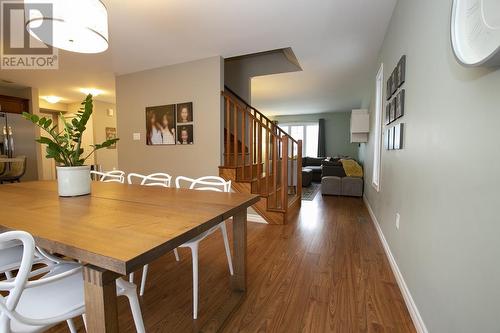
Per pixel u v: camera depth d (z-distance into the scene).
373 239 2.85
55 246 0.87
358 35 2.89
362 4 2.30
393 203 2.21
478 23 0.84
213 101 3.57
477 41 0.84
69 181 1.63
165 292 1.80
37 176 5.03
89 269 0.82
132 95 4.15
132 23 2.60
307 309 1.61
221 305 1.64
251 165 3.51
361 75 4.52
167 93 3.87
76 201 1.51
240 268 1.75
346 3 2.28
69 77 4.36
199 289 1.83
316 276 2.02
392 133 2.22
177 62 3.72
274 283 1.91
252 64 4.39
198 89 3.65
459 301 1.00
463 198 0.99
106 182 2.39
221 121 3.57
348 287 1.86
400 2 2.14
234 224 1.74
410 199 1.69
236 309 1.61
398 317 1.54
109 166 6.70
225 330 1.43
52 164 6.87
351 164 6.04
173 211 1.27
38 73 4.12
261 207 3.47
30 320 0.84
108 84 4.82
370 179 4.14
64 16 1.37
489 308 0.81
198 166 3.73
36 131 5.03
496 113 0.80
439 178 1.22
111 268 0.74
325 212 4.11
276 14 2.45
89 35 1.65
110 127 6.69
